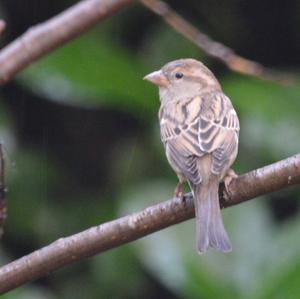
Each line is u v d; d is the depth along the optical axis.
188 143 9.22
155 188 11.73
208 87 10.66
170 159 9.32
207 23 13.41
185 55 12.61
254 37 13.49
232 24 13.43
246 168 11.73
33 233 12.27
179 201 8.41
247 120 11.71
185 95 10.45
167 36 12.66
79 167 13.29
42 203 12.30
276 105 11.62
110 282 12.00
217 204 8.55
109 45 12.07
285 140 11.65
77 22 9.59
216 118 9.59
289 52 13.64
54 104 13.41
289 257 10.30
